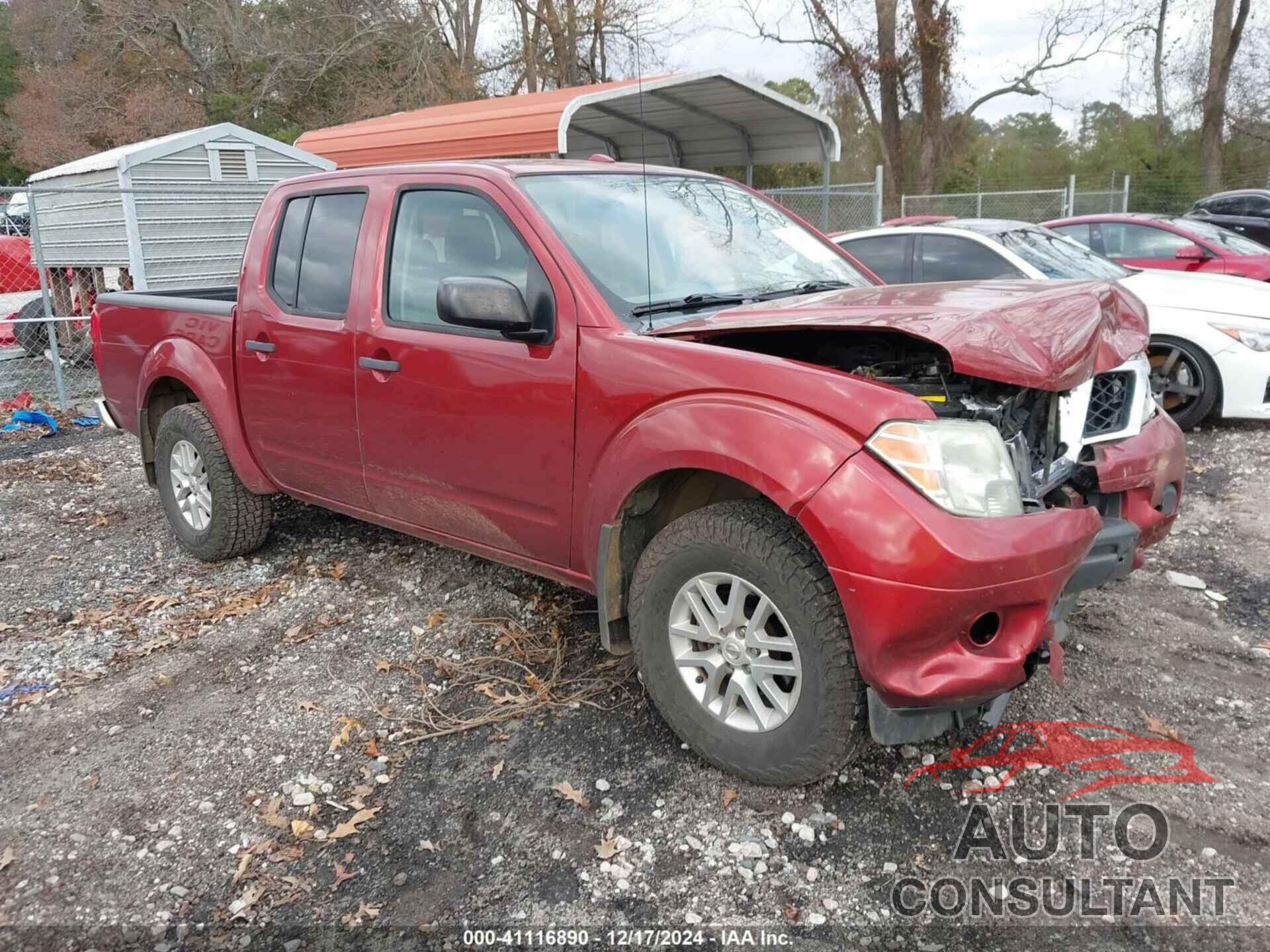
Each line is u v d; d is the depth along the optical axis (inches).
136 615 176.7
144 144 513.7
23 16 1177.4
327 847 111.3
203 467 197.3
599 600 128.0
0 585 194.2
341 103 1154.0
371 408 156.9
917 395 116.7
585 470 128.9
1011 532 101.9
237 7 1131.3
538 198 140.9
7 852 111.2
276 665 155.3
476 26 1128.8
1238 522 212.1
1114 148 1379.2
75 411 375.6
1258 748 126.0
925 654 102.5
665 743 128.6
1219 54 1070.4
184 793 122.0
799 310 121.6
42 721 140.4
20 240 544.4
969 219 325.7
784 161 637.3
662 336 124.7
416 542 205.3
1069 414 128.7
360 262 159.2
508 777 123.0
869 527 99.8
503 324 127.8
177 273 497.7
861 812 114.1
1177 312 285.4
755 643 113.0
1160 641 156.7
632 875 105.2
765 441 106.4
